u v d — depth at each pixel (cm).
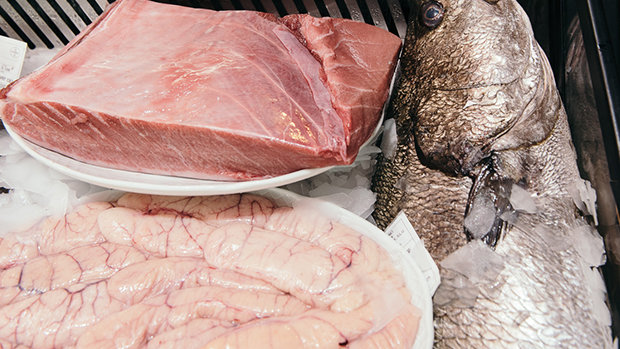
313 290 100
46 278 116
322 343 90
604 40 109
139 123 99
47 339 104
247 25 125
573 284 107
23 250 127
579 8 118
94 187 142
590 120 120
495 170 113
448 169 118
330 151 97
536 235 110
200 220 123
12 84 110
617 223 102
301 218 120
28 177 138
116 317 102
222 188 107
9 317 106
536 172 115
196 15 129
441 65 120
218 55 114
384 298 100
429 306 101
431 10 122
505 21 111
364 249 110
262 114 99
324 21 121
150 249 119
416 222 122
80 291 110
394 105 135
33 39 170
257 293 104
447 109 118
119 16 128
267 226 121
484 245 108
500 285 106
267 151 99
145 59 114
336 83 104
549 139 115
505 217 110
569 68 136
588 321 104
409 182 125
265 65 112
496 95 111
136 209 127
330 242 112
